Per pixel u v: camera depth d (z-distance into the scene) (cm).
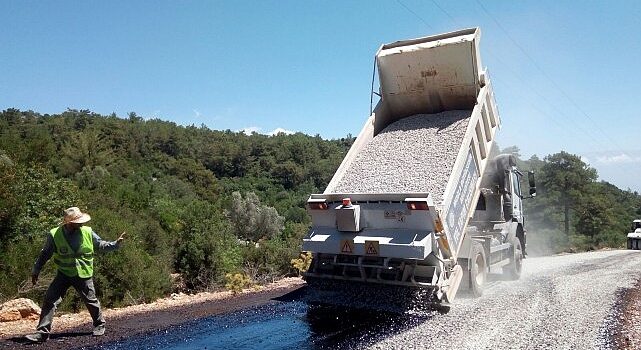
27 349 579
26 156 1850
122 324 705
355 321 706
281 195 6444
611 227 4412
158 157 8019
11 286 802
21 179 1203
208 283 1144
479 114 882
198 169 6719
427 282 715
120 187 3158
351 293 771
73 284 636
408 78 985
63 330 670
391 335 616
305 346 589
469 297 817
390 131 985
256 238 2703
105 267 914
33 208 1180
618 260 1719
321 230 789
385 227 736
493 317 693
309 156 9012
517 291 923
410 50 951
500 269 1051
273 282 1130
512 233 1067
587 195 4491
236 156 8600
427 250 692
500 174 1073
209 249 1191
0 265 850
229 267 1212
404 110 1033
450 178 762
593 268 1399
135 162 7456
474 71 909
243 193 6650
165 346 597
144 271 967
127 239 1020
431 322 670
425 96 991
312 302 813
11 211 1025
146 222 1537
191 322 719
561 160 4566
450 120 941
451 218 753
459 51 907
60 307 783
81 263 635
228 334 651
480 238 907
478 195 895
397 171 847
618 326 650
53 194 1277
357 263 747
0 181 1058
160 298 981
